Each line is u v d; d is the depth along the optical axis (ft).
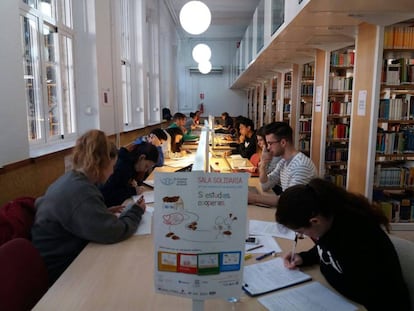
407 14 10.28
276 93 28.81
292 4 11.05
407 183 12.80
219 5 31.09
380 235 3.72
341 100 17.89
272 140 7.68
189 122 36.88
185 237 2.82
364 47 11.87
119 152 8.22
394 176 12.75
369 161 11.69
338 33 12.85
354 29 12.39
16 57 7.36
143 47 21.11
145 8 21.98
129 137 17.67
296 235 5.14
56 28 11.12
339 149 16.67
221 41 44.83
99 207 5.24
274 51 17.46
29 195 7.82
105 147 5.69
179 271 2.86
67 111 12.32
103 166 5.65
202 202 2.81
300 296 3.76
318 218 3.68
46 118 10.28
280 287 3.92
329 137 16.98
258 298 3.70
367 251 3.60
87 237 5.17
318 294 3.81
